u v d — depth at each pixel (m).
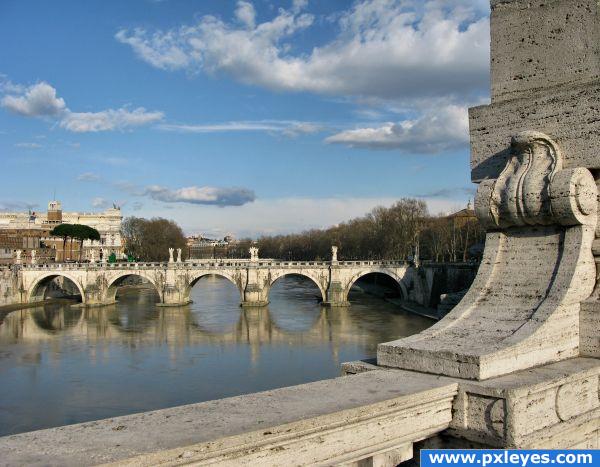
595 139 10.45
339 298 117.88
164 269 124.12
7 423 42.72
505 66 12.20
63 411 45.72
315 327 89.81
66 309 115.75
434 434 8.48
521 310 10.34
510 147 11.49
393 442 7.70
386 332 83.69
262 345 75.44
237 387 53.22
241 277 123.19
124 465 5.56
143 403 47.91
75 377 57.12
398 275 119.81
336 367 61.78
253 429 6.41
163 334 84.81
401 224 146.62
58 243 191.88
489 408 8.09
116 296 144.25
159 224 199.38
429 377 8.76
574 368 9.28
